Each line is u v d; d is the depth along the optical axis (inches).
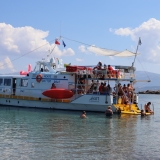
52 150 659.4
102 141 754.2
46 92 1371.8
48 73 1441.9
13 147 679.1
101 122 1071.6
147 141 769.6
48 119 1115.3
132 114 1331.2
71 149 670.5
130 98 1406.3
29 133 839.7
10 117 1152.8
